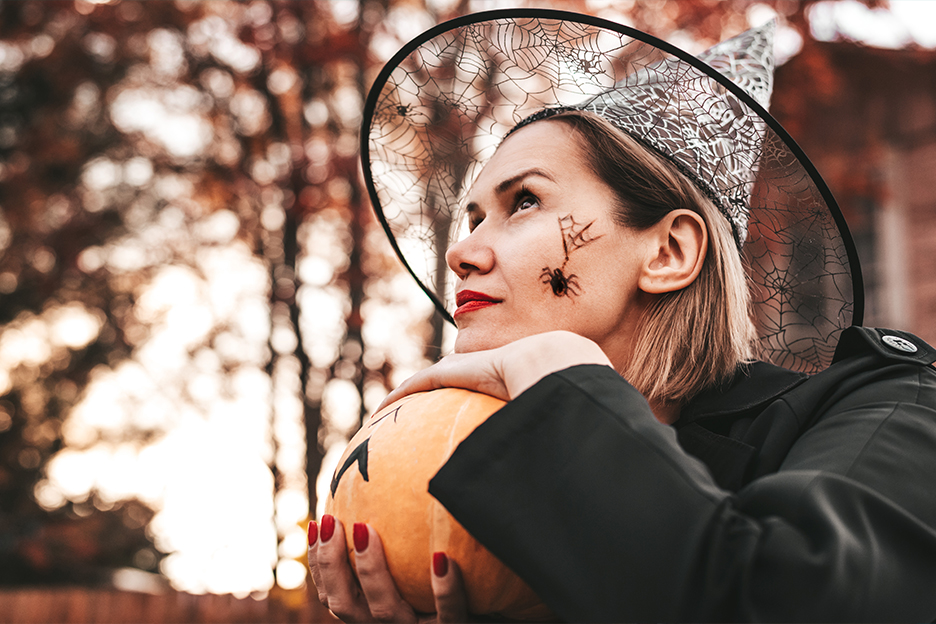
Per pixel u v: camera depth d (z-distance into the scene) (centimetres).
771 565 78
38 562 1195
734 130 139
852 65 862
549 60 148
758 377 128
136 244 1048
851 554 79
